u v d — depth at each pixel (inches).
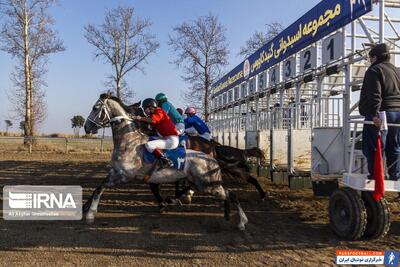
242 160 330.0
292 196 382.6
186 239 237.3
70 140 1147.9
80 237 237.9
